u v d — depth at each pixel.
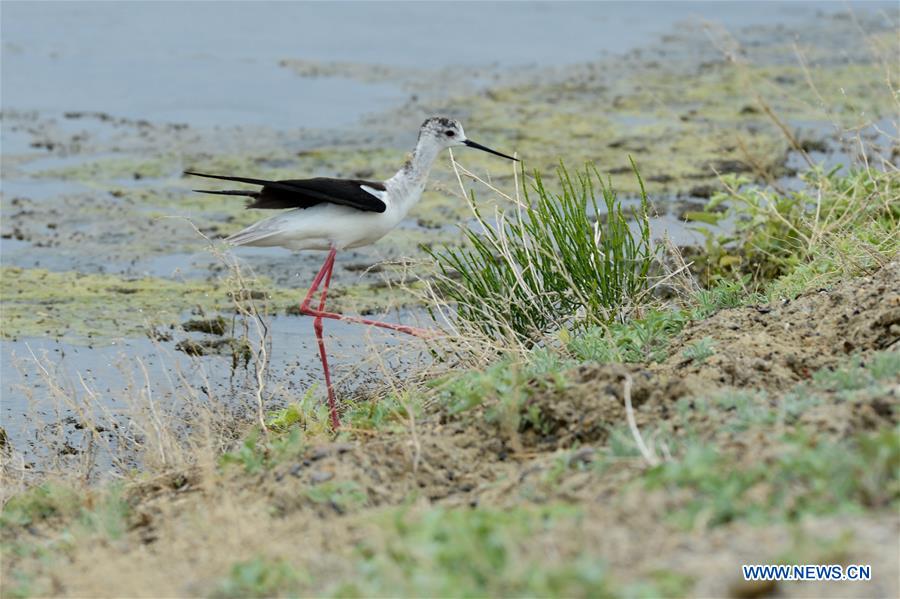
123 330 13.41
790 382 8.38
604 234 11.51
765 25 29.23
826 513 5.96
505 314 11.09
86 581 6.66
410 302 14.16
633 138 20.59
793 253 12.95
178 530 7.35
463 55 27.27
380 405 9.66
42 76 25.12
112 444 10.74
